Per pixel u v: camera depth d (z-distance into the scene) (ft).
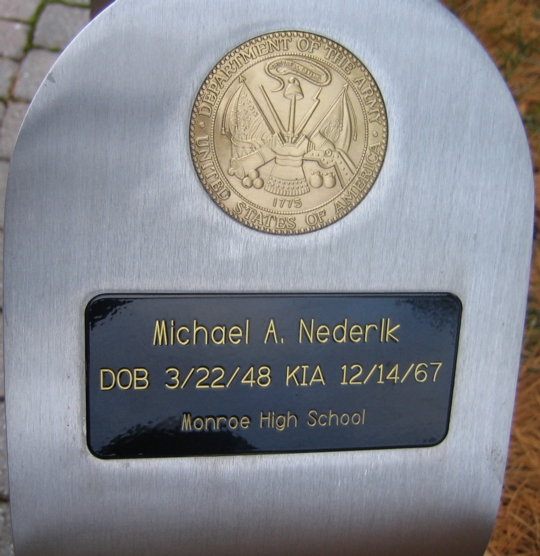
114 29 2.85
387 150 3.11
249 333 3.22
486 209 3.24
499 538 4.94
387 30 3.01
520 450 5.19
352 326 3.29
